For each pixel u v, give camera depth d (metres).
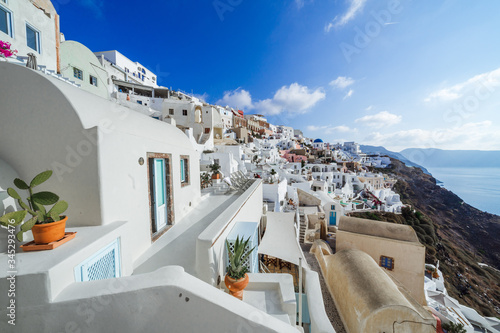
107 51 39.69
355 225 12.29
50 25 10.86
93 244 2.73
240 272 3.72
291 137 87.62
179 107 32.25
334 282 7.92
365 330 5.55
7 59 6.77
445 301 14.22
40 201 2.57
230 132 45.72
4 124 3.18
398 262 10.77
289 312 3.46
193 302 2.26
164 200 5.74
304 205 27.48
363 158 83.12
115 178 3.62
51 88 3.14
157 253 4.44
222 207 7.50
